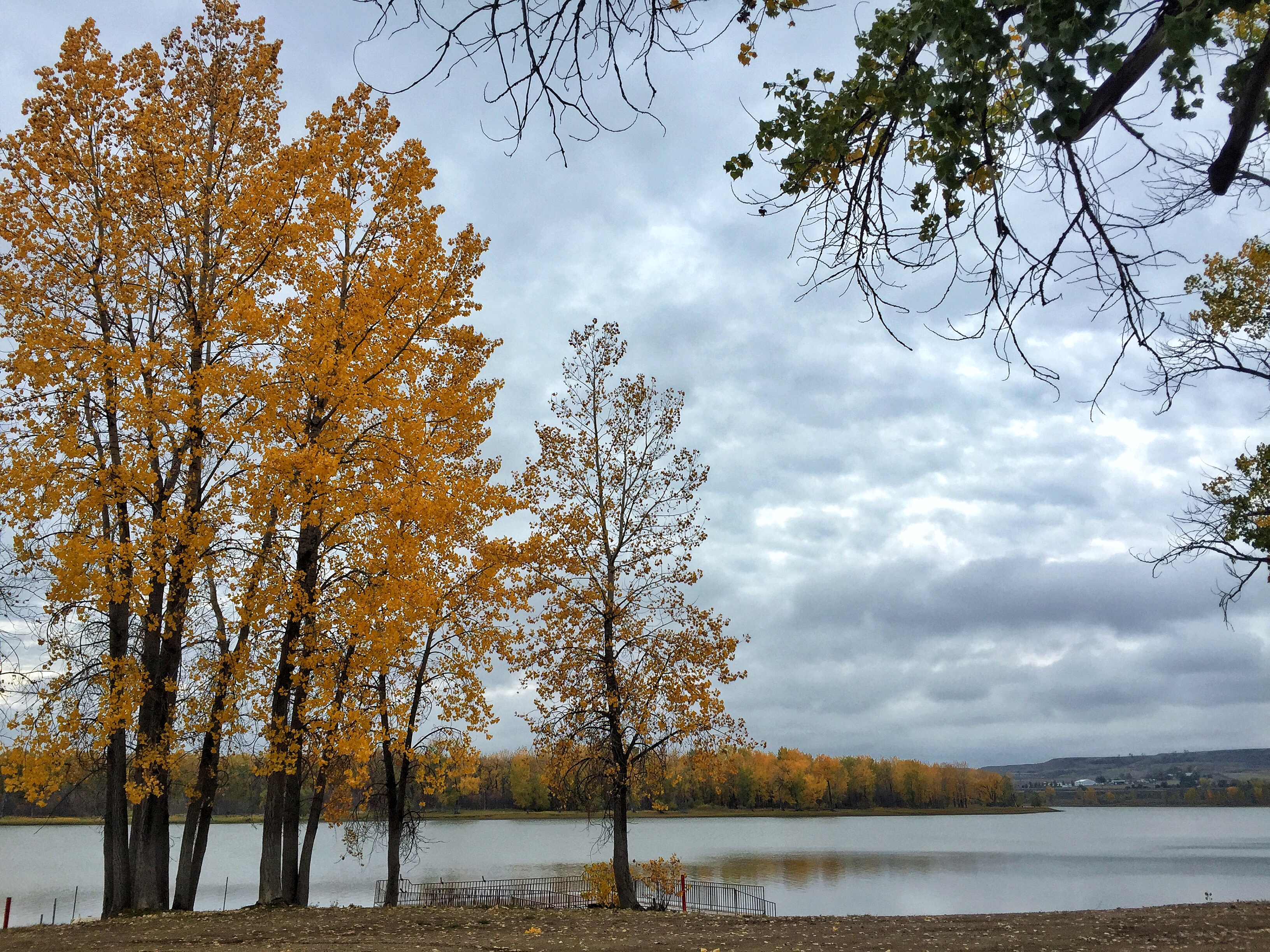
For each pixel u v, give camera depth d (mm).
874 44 4383
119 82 14859
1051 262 3871
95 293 14117
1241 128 3816
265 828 15234
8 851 55531
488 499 16234
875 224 4344
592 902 22906
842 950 11023
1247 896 33469
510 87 3367
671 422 21234
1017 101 3977
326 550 14141
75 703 12805
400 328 13938
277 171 14211
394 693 17219
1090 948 10734
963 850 64812
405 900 24406
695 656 19047
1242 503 15352
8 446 12695
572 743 19750
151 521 12328
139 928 12094
